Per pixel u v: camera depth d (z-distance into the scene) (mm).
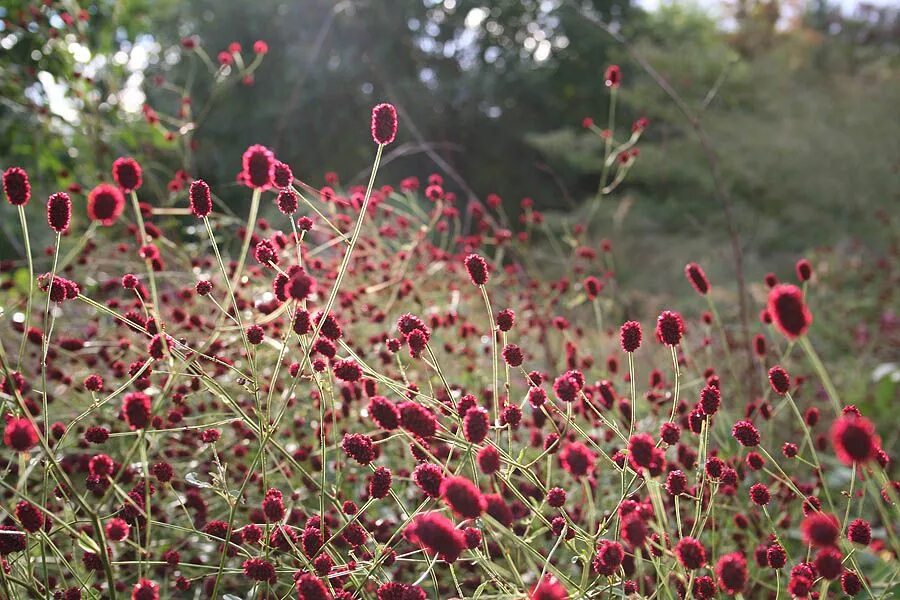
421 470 1374
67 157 4855
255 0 15180
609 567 1440
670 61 16203
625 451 1743
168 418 2111
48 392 2520
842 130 14914
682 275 11180
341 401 2611
